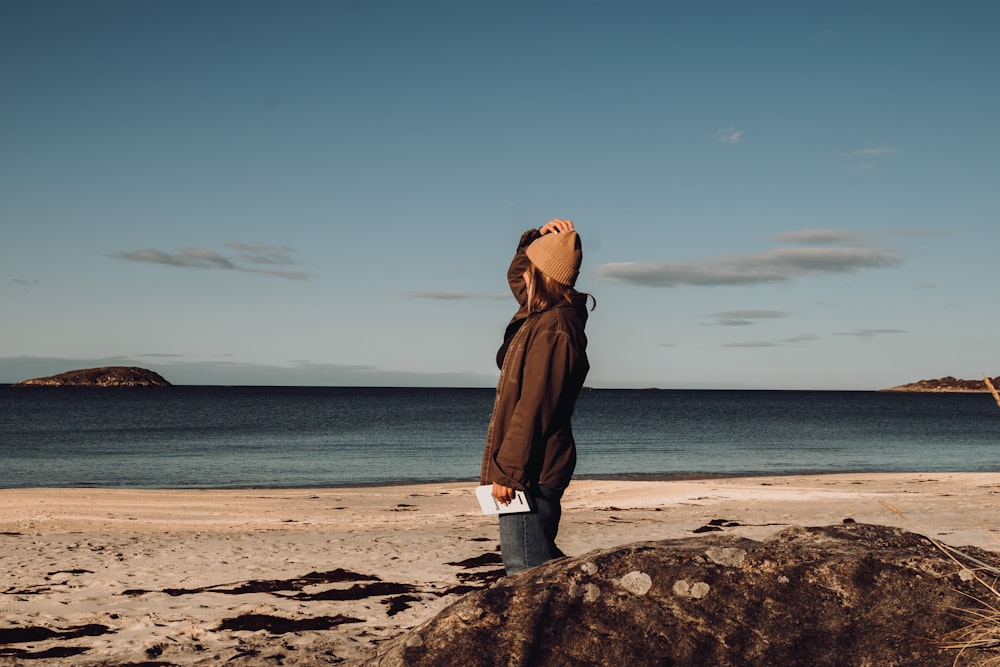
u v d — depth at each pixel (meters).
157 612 5.52
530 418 2.89
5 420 64.44
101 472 26.50
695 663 2.34
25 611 5.55
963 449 38.41
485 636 2.42
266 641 4.62
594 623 2.45
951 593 2.51
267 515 14.19
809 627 2.43
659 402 152.25
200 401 126.31
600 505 15.03
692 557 2.67
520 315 3.12
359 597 6.11
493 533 10.87
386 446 38.69
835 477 22.97
